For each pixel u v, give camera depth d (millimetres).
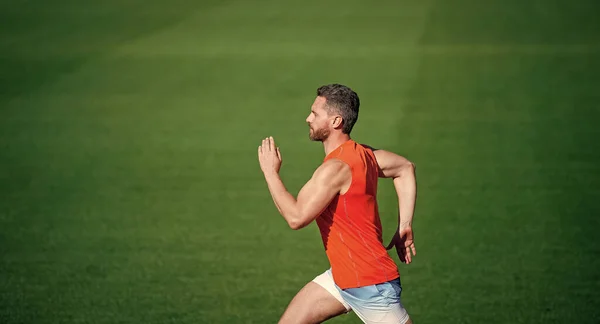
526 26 51312
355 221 12227
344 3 60281
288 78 40969
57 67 42906
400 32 50656
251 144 30844
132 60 44375
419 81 39719
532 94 37031
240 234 22062
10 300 17859
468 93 37469
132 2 60562
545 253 20297
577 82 38906
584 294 17953
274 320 16906
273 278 19156
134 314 17203
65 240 21594
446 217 22938
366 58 44500
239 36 50219
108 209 24047
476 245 20922
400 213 13461
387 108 35312
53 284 18766
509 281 18734
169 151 29984
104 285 18734
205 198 25094
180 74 41750
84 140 31375
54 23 53312
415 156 28875
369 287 12250
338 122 12461
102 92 38469
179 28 52500
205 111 35500
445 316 17000
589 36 48344
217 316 17109
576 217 22672
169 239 21703
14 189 25797
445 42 47719
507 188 25281
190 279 19094
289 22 54094
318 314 12945
